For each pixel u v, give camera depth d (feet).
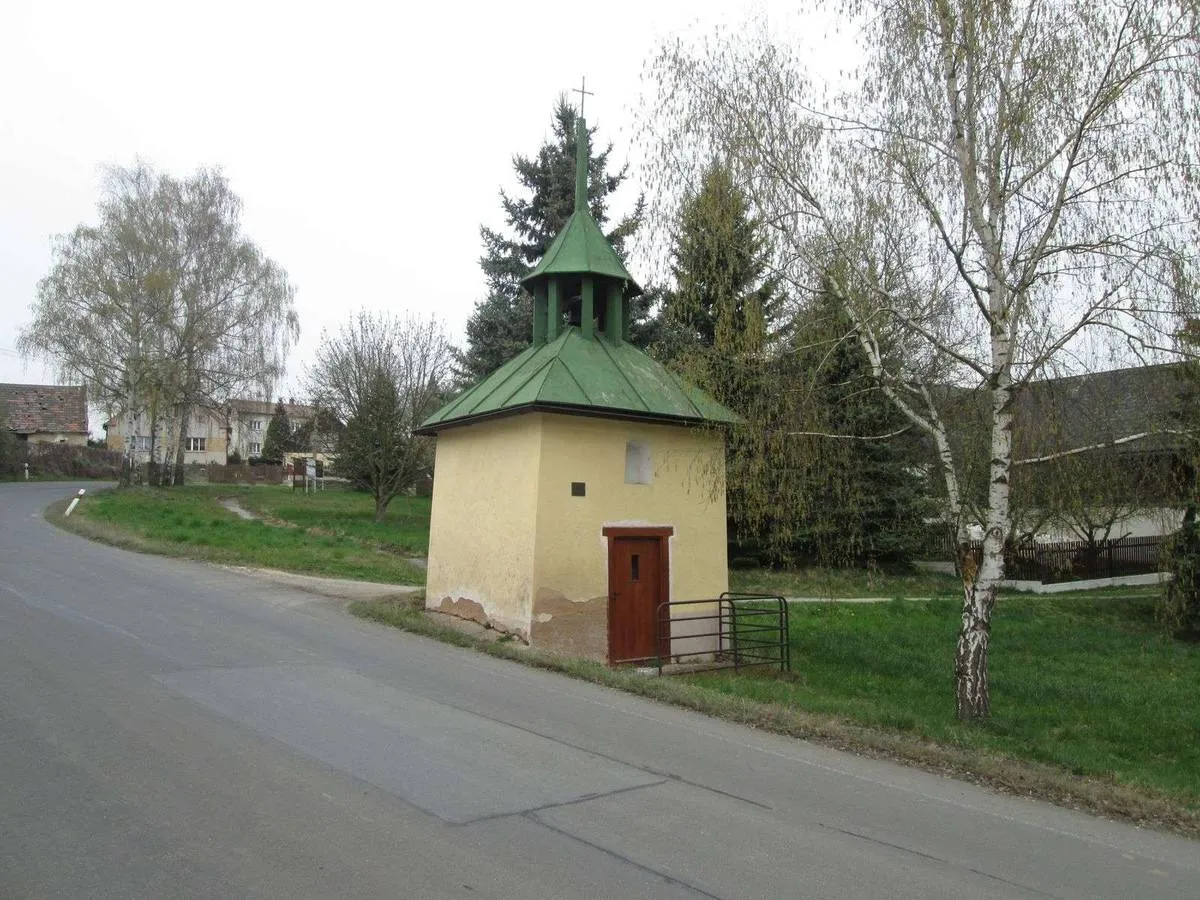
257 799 17.26
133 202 125.70
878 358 33.32
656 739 24.50
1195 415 29.50
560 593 40.52
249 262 135.95
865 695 38.65
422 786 18.69
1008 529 35.09
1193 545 42.14
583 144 52.03
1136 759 31.40
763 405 34.32
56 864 13.98
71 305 123.03
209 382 136.36
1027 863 17.07
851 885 15.19
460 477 47.42
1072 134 29.45
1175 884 16.49
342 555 72.90
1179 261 28.12
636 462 45.42
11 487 137.08
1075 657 51.24
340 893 13.39
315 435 153.79
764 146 32.63
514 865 14.88
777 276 33.45
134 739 20.70
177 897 13.00
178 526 83.41
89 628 34.58
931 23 31.07
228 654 31.53
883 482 76.18
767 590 70.54
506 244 85.51
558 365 43.14
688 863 15.60
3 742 20.06
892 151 31.42
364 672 30.42
